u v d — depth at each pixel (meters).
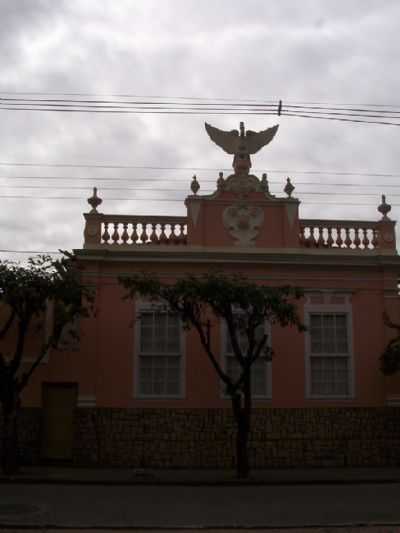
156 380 18.72
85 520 10.60
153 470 17.64
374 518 10.96
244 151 20.33
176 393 18.67
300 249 19.64
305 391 18.92
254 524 10.45
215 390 18.70
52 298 16.11
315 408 18.81
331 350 19.30
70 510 11.50
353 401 18.98
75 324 18.70
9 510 11.42
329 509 11.84
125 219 19.61
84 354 18.55
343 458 18.58
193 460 18.20
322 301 19.50
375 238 20.08
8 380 16.12
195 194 19.86
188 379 18.70
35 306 16.22
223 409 18.58
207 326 17.44
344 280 19.66
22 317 16.25
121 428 18.25
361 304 19.59
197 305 16.48
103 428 18.20
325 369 19.20
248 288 15.90
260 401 18.73
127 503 12.37
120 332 18.81
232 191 19.97
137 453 18.12
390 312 19.50
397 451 18.73
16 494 13.33
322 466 18.44
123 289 19.05
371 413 18.92
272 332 19.17
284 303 16.05
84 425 18.16
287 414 18.72
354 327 19.44
